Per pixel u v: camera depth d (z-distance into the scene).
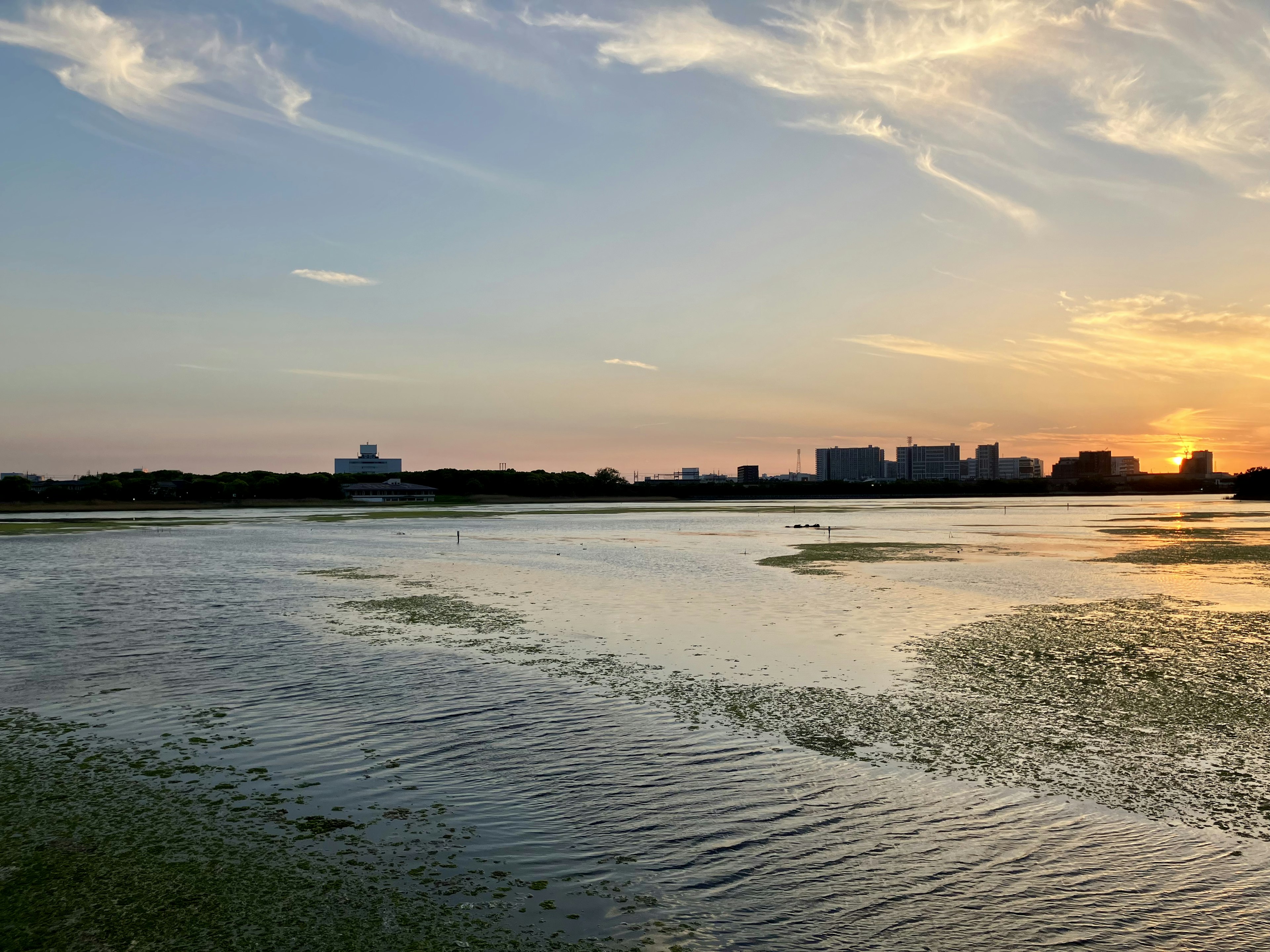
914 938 8.77
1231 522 94.94
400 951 8.53
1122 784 13.05
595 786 13.17
